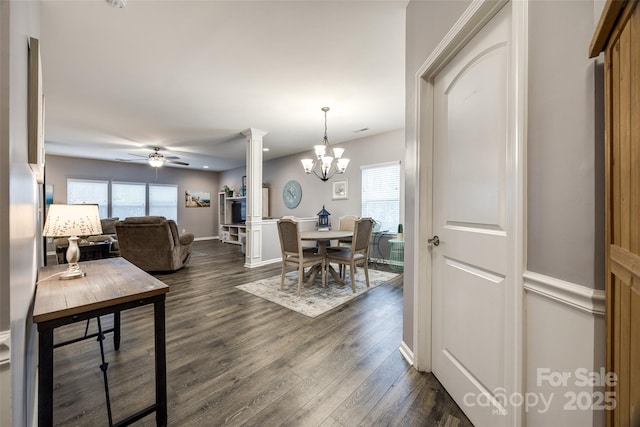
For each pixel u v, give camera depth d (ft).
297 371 5.81
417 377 5.57
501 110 3.74
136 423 4.50
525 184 3.14
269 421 4.46
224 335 7.48
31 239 4.06
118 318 6.72
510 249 3.38
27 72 3.58
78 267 5.82
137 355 6.48
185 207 29.71
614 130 2.10
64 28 6.99
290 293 11.17
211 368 5.92
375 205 17.49
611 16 1.97
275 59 8.55
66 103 11.94
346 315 8.87
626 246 1.95
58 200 22.40
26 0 3.53
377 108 12.69
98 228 5.62
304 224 18.93
